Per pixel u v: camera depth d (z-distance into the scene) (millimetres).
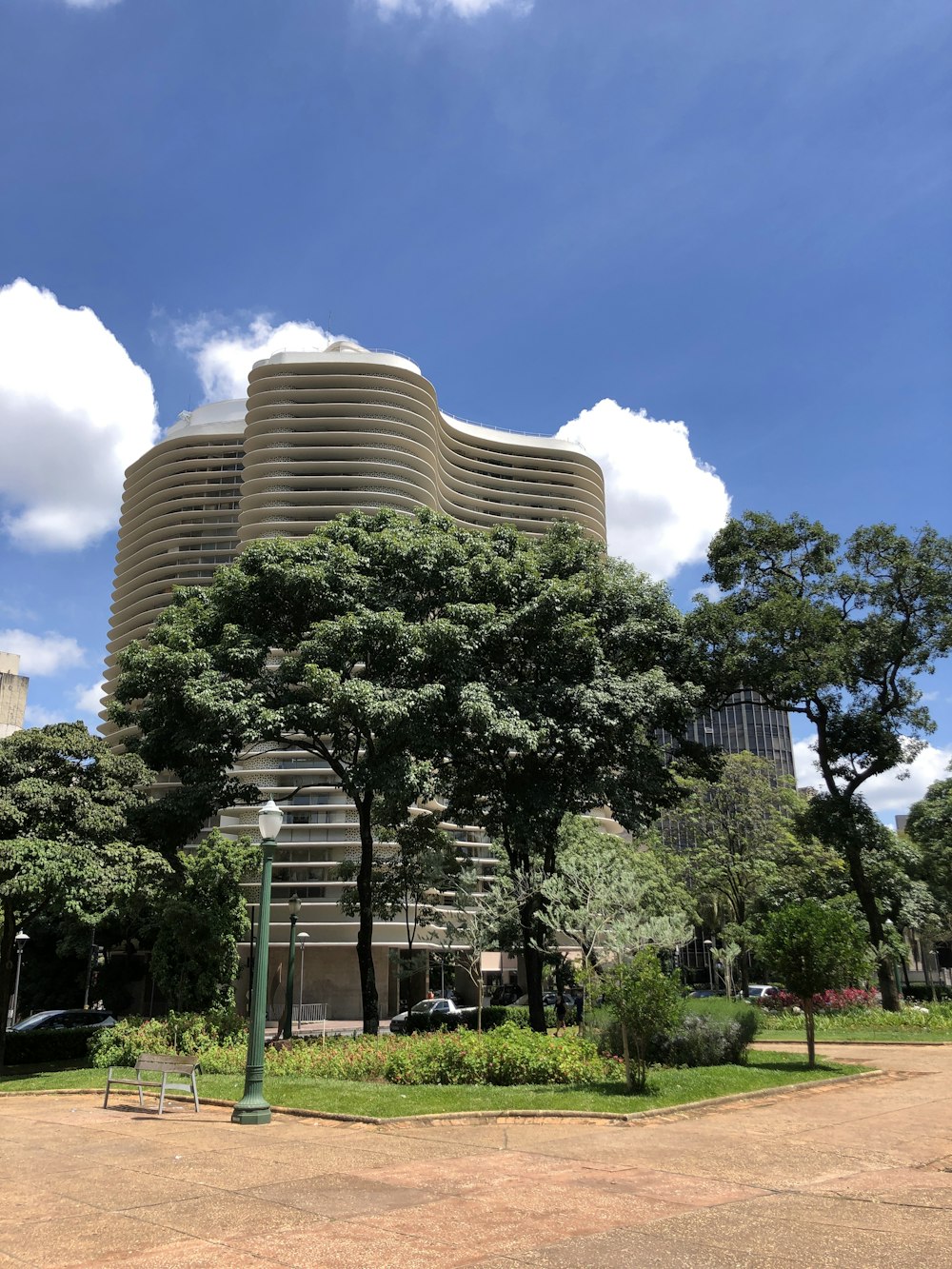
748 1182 8117
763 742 103000
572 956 51094
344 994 59562
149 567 84750
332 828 61719
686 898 46344
